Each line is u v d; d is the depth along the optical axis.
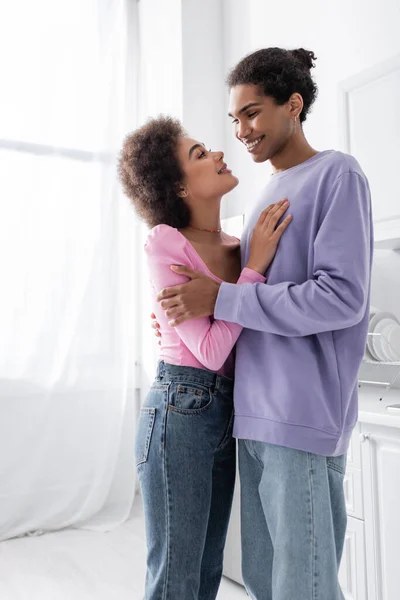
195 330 1.21
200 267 1.27
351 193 1.16
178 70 3.58
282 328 1.13
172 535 1.20
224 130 3.71
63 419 3.31
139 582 2.54
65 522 3.24
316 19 3.10
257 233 1.25
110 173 3.54
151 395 1.29
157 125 1.36
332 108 3.01
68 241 3.39
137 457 1.27
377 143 2.27
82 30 3.54
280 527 1.13
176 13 3.61
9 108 3.31
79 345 3.38
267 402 1.17
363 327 1.24
